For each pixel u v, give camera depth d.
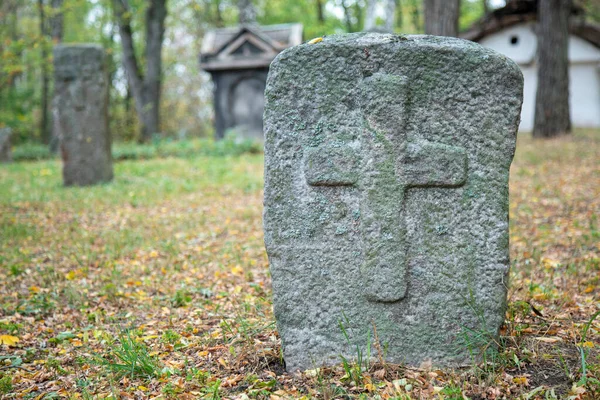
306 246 3.35
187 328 4.20
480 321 3.33
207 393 3.12
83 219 8.01
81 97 10.77
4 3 23.59
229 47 19.97
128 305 4.86
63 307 4.79
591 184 8.84
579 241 5.94
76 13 31.14
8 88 22.89
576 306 4.21
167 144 18.75
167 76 36.53
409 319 3.35
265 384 3.19
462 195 3.29
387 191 3.27
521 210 7.65
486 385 3.04
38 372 3.55
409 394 3.00
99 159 10.98
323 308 3.38
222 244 6.69
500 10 23.02
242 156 16.19
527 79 24.12
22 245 6.61
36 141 28.42
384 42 3.23
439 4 12.70
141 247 6.55
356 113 3.27
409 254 3.32
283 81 3.28
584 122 23.88
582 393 2.87
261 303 4.56
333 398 3.03
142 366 3.44
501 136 3.23
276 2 33.06
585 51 23.28
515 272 4.97
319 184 3.31
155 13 24.62
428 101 3.24
